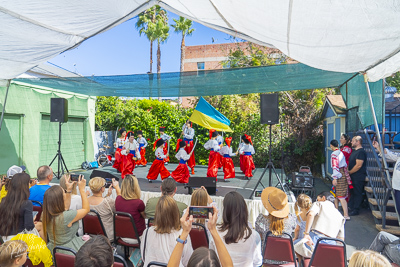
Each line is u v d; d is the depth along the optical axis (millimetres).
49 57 4973
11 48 4332
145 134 12734
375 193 5500
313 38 2977
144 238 2553
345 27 2656
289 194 5730
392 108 8391
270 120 5336
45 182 4129
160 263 2203
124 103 13789
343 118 8500
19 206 2895
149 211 3555
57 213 2703
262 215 3199
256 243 2330
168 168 10125
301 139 11023
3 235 2863
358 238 4766
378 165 5270
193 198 3143
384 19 2439
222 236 2275
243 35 4090
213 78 6461
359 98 6602
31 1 3086
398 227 4961
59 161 7301
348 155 6488
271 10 2627
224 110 11820
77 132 11125
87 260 1411
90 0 3236
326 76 6477
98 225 3428
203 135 11938
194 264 1456
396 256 2641
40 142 9312
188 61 26281
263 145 11258
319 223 3289
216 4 3148
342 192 5617
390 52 3227
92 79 6695
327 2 2291
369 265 1638
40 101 9273
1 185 3951
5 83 6234
